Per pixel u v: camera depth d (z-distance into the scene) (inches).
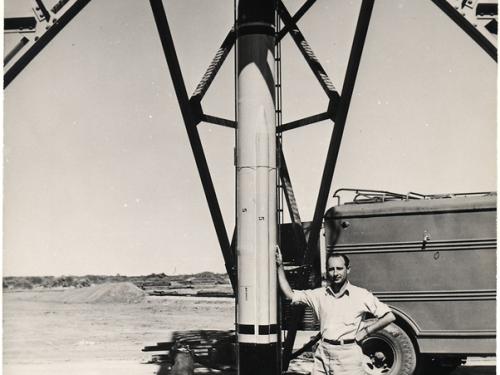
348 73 394.0
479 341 369.4
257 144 340.2
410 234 384.5
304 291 289.0
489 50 442.0
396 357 373.4
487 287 370.9
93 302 1135.0
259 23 346.6
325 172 400.2
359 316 275.6
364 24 391.5
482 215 375.6
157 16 399.9
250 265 335.0
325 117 399.2
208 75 412.2
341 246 397.1
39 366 565.3
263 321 332.2
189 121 400.8
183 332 785.6
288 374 462.9
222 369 452.1
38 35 445.7
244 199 339.9
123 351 652.1
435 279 378.0
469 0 435.5
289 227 444.5
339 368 271.3
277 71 397.4
